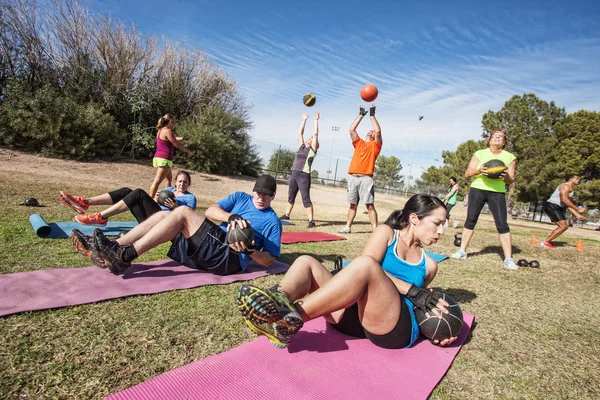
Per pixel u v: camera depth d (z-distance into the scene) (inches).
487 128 1006.4
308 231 280.4
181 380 72.7
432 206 91.7
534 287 178.1
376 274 80.3
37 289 105.7
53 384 68.4
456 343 104.1
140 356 81.5
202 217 129.3
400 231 98.4
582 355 107.3
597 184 969.5
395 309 85.5
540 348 109.6
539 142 930.1
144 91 650.2
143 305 106.4
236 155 783.7
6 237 158.4
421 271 97.1
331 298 79.0
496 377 90.3
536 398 83.0
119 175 501.0
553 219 316.8
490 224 579.2
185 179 184.1
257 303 71.0
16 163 441.1
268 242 139.8
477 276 190.1
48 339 82.7
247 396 70.1
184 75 761.0
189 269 142.9
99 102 620.7
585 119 1002.7
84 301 101.5
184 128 698.2
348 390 75.1
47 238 165.3
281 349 88.7
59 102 524.4
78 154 532.1
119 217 242.7
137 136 629.3
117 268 118.4
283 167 962.7
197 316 104.3
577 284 192.4
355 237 269.0
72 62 609.0
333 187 1072.8
